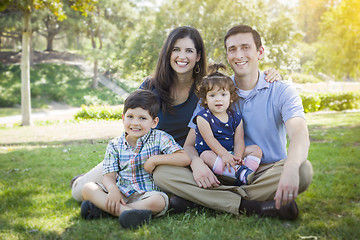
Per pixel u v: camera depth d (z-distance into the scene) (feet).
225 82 6.78
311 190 6.55
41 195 7.54
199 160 6.59
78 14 44.68
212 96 6.82
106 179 6.57
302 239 4.88
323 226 5.28
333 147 8.98
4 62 65.92
